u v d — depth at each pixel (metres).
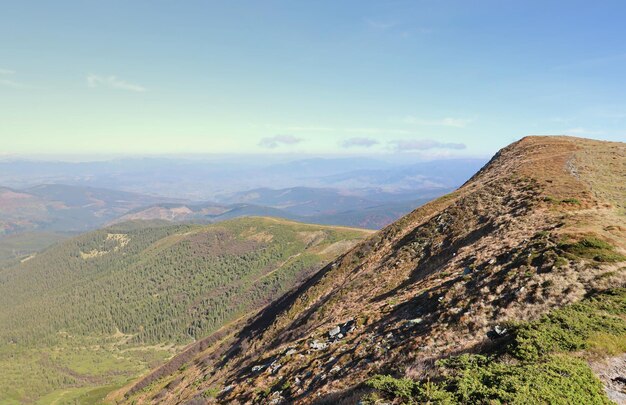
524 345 14.47
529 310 19.94
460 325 21.48
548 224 32.69
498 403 10.80
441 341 20.75
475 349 16.92
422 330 23.44
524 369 12.60
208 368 71.69
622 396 11.40
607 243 24.72
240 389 35.00
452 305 24.52
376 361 22.53
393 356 21.73
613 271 20.84
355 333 30.91
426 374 15.31
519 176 54.41
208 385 55.69
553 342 14.57
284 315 64.50
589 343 14.10
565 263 23.00
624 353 13.41
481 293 23.83
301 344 36.62
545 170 55.12
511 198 46.59
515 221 37.00
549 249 25.50
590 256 23.17
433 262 42.34
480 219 45.16
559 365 12.57
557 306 19.39
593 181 46.69
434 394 12.02
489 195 51.56
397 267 48.03
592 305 17.77
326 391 22.17
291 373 30.50
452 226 48.38
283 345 45.88
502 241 32.91
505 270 25.62
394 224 69.44
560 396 10.95
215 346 98.06
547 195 41.53
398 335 24.88
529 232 32.31
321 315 47.97
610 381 12.13
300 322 52.78
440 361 15.16
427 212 66.19
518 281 23.12
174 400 62.41
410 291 33.75
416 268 44.56
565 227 29.83
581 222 30.55
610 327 15.11
